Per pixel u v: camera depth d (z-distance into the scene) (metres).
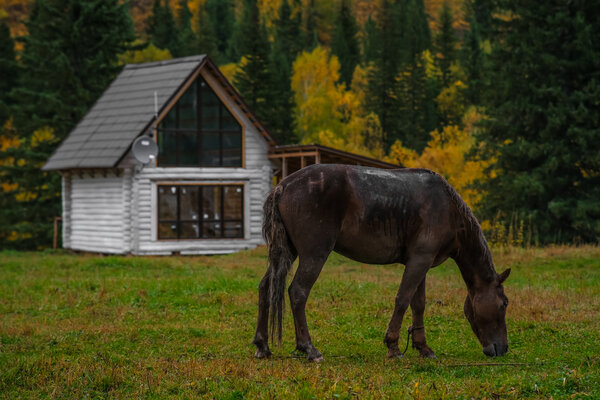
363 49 113.56
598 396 6.16
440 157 51.31
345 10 114.06
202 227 28.44
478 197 44.22
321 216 7.80
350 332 9.97
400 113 75.88
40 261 21.28
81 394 6.61
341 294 12.99
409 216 7.89
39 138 47.53
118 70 41.75
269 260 7.97
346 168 8.00
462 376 7.28
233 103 28.89
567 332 9.65
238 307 11.73
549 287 13.97
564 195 34.84
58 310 11.73
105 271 18.14
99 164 26.42
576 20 32.94
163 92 28.17
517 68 34.91
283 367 7.44
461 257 8.25
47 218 43.41
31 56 41.41
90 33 41.38
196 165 28.56
